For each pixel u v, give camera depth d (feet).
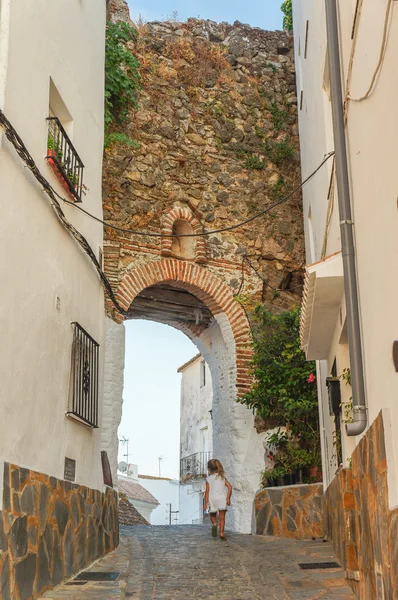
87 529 24.56
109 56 43.19
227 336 43.50
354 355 18.31
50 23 24.62
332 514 28.68
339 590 20.21
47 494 19.97
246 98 48.14
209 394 81.66
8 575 16.25
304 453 38.93
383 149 14.12
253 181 46.55
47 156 22.49
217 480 34.01
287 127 48.55
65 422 22.98
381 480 14.65
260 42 50.08
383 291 14.66
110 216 41.60
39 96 22.48
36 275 20.58
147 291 44.91
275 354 41.47
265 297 45.01
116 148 42.80
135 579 22.94
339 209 19.80
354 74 18.16
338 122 20.43
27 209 19.97
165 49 46.68
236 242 44.88
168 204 43.52
